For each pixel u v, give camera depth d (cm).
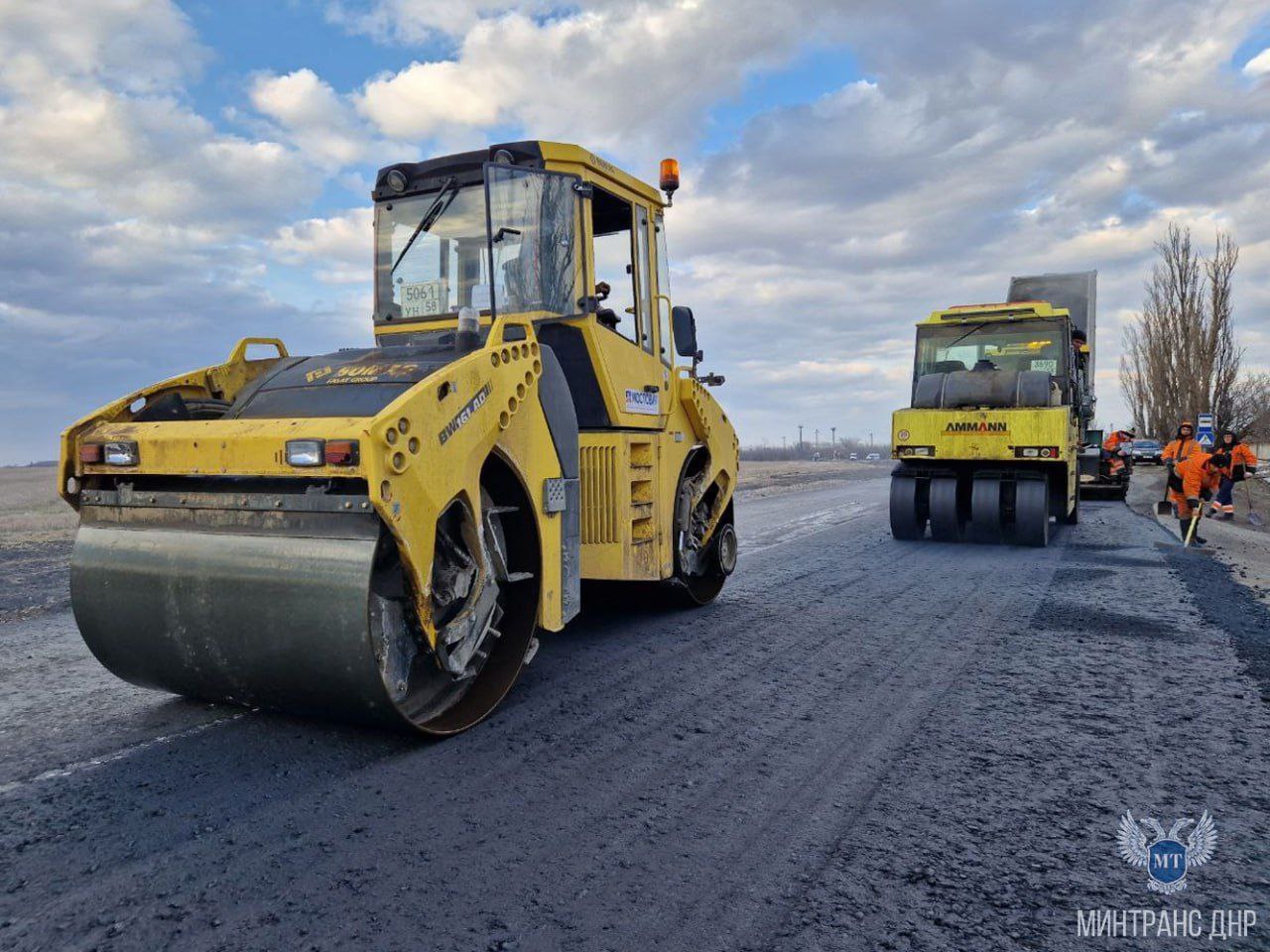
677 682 461
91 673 481
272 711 403
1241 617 612
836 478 2811
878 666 491
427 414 335
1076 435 1223
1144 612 632
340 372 398
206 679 362
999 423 995
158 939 223
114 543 371
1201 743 365
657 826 288
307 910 237
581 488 516
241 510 347
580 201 502
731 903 240
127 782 323
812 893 246
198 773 333
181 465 345
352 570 322
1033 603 670
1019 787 320
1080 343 1298
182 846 274
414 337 512
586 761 348
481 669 416
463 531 375
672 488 607
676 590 656
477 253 494
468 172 501
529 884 251
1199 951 219
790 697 434
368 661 324
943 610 647
